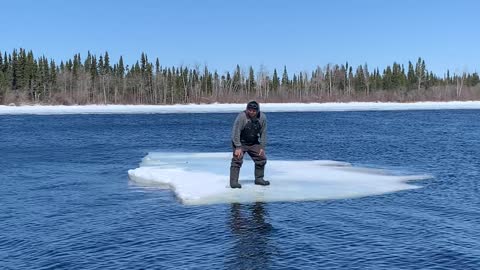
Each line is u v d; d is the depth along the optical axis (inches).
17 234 334.6
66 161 763.4
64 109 3629.4
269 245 301.1
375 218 366.0
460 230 333.7
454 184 511.2
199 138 1248.8
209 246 300.7
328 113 3031.5
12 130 1592.0
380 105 4079.7
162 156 734.5
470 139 1115.9
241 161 470.0
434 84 5182.1
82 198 457.4
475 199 435.5
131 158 805.9
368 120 2151.8
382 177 538.0
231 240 311.9
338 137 1215.6
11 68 4217.5
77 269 265.9
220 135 1352.1
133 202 434.3
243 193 448.5
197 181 503.8
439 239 312.5
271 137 1229.7
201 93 4569.4
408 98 4645.7
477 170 621.0
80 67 4697.3
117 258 282.0
